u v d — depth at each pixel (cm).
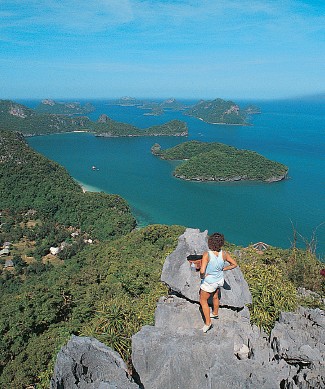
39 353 2542
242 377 888
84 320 3030
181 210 12188
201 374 951
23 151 14275
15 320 3195
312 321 1244
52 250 9325
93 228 10344
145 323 1515
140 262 4816
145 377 986
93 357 962
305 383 901
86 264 6388
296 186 15012
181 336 1055
